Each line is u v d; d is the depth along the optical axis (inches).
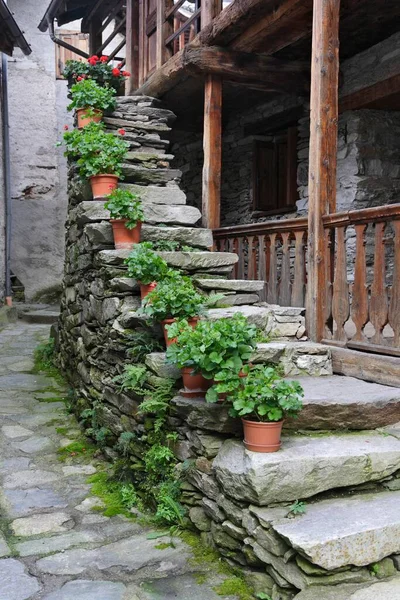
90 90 263.6
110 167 221.6
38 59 515.5
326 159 172.2
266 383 118.2
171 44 295.9
